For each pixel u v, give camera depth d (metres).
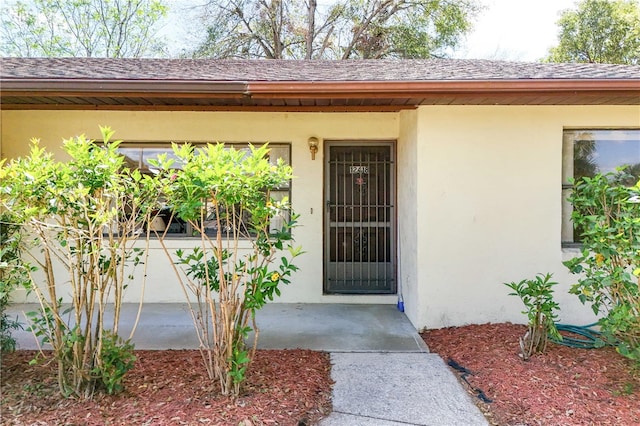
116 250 3.00
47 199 2.75
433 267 4.80
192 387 3.10
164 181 2.85
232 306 2.98
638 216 3.35
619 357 3.67
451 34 17.98
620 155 4.99
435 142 4.78
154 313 5.37
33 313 2.96
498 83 4.11
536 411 2.84
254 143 5.96
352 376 3.48
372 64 6.97
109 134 2.90
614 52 19.00
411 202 5.11
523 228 4.82
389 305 5.95
